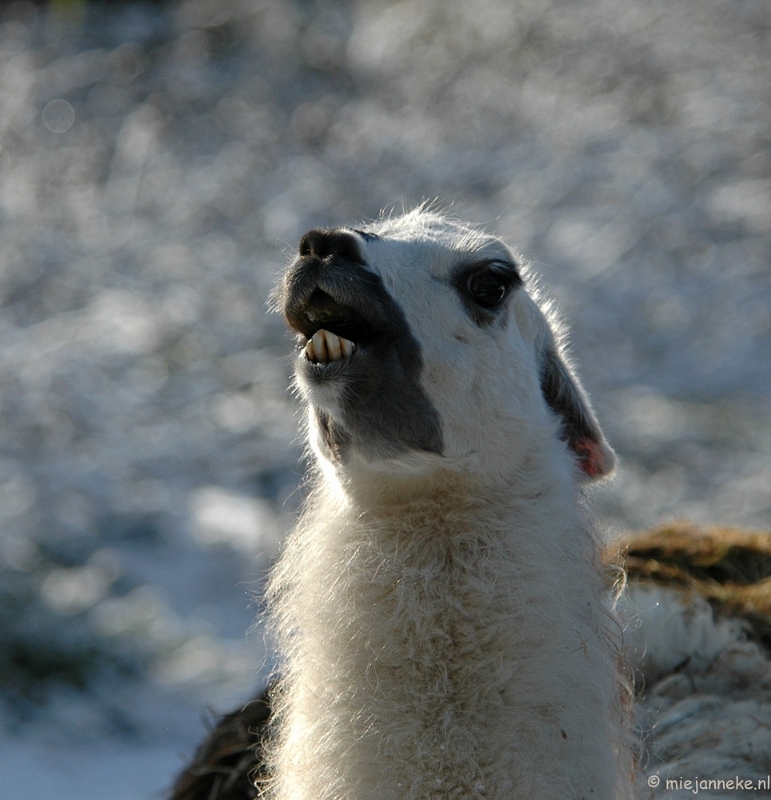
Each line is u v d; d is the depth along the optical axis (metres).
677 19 87.12
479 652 10.51
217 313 60.50
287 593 11.77
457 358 11.08
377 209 68.06
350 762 10.38
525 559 10.84
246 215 69.19
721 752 13.02
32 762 28.84
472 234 12.03
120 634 35.50
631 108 79.44
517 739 10.30
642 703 13.92
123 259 66.31
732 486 45.75
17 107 81.00
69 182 74.44
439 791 10.25
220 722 16.06
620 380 56.56
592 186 71.69
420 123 78.06
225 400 53.22
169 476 47.34
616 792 10.71
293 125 77.12
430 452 10.92
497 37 86.50
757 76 81.19
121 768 29.02
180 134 77.75
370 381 10.68
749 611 15.10
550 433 11.89
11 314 61.66
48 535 41.50
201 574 40.62
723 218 69.81
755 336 60.94
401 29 87.75
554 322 13.80
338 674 10.67
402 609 10.69
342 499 11.52
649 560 16.78
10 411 50.88
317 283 10.65
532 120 78.44
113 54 84.75
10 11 93.25
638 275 64.88
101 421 50.91
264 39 86.75
